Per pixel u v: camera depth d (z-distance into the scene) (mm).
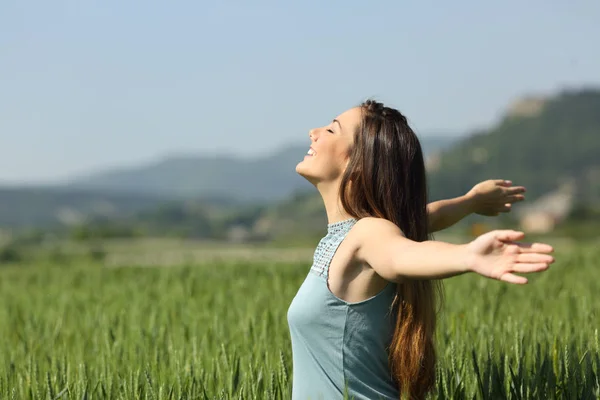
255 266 13977
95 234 99688
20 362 5527
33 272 17891
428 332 3502
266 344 5082
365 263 3336
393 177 3484
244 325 5883
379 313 3426
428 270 2889
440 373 4082
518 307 6805
